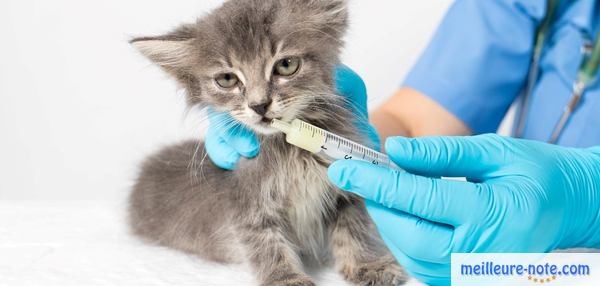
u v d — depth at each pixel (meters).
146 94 0.80
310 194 0.48
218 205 0.49
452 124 0.62
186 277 0.45
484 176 0.46
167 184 0.54
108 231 0.54
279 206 0.47
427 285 0.44
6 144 0.84
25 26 0.79
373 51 0.74
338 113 0.47
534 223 0.43
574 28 0.60
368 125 0.51
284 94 0.45
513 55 0.61
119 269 0.45
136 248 0.50
